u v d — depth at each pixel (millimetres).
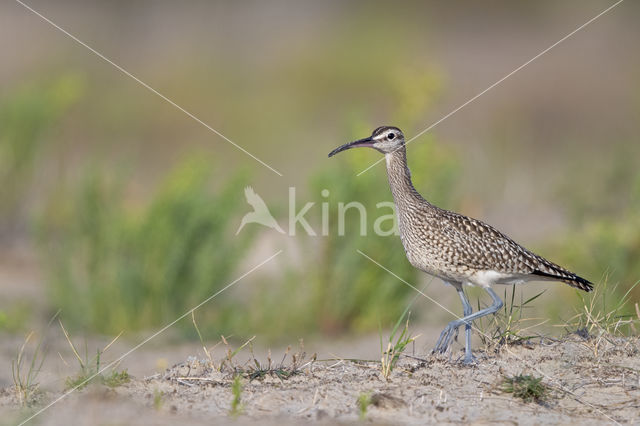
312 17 58062
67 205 24188
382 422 10836
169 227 20500
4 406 11859
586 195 25547
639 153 27672
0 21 52125
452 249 14242
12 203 26625
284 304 20219
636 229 19703
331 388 11992
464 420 10906
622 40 50719
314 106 42438
